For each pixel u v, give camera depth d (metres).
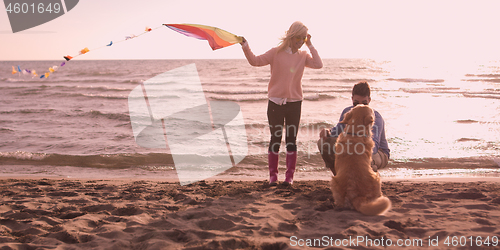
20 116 12.73
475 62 68.19
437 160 6.50
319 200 2.89
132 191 3.53
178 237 2.01
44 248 1.83
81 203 2.96
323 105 15.52
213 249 1.77
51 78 35.16
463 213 2.42
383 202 2.25
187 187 3.72
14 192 3.50
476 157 6.65
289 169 3.53
